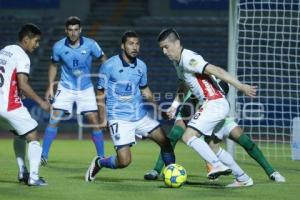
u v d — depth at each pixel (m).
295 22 48.47
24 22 63.91
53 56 26.64
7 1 65.50
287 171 25.06
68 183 20.23
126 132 19.77
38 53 60.78
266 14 48.41
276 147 36.97
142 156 31.44
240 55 47.25
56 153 33.28
